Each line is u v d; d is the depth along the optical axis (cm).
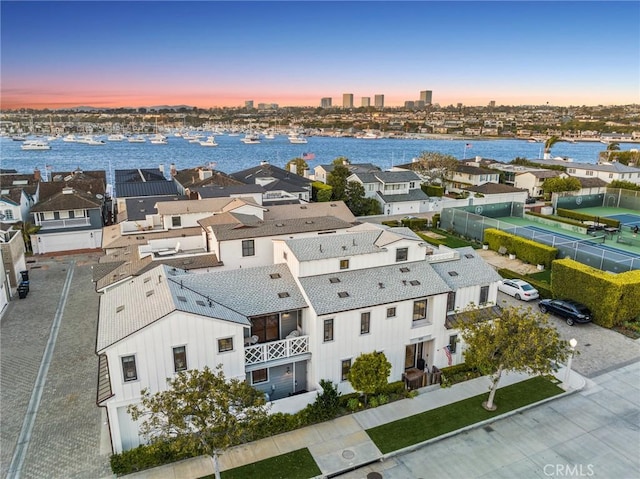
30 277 4516
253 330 2584
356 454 2125
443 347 2848
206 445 1723
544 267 4756
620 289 3316
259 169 8044
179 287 2431
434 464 2084
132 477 1978
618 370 2866
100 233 5547
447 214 6481
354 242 2909
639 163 11131
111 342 2006
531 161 11069
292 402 2420
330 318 2473
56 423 2344
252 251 3528
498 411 2456
